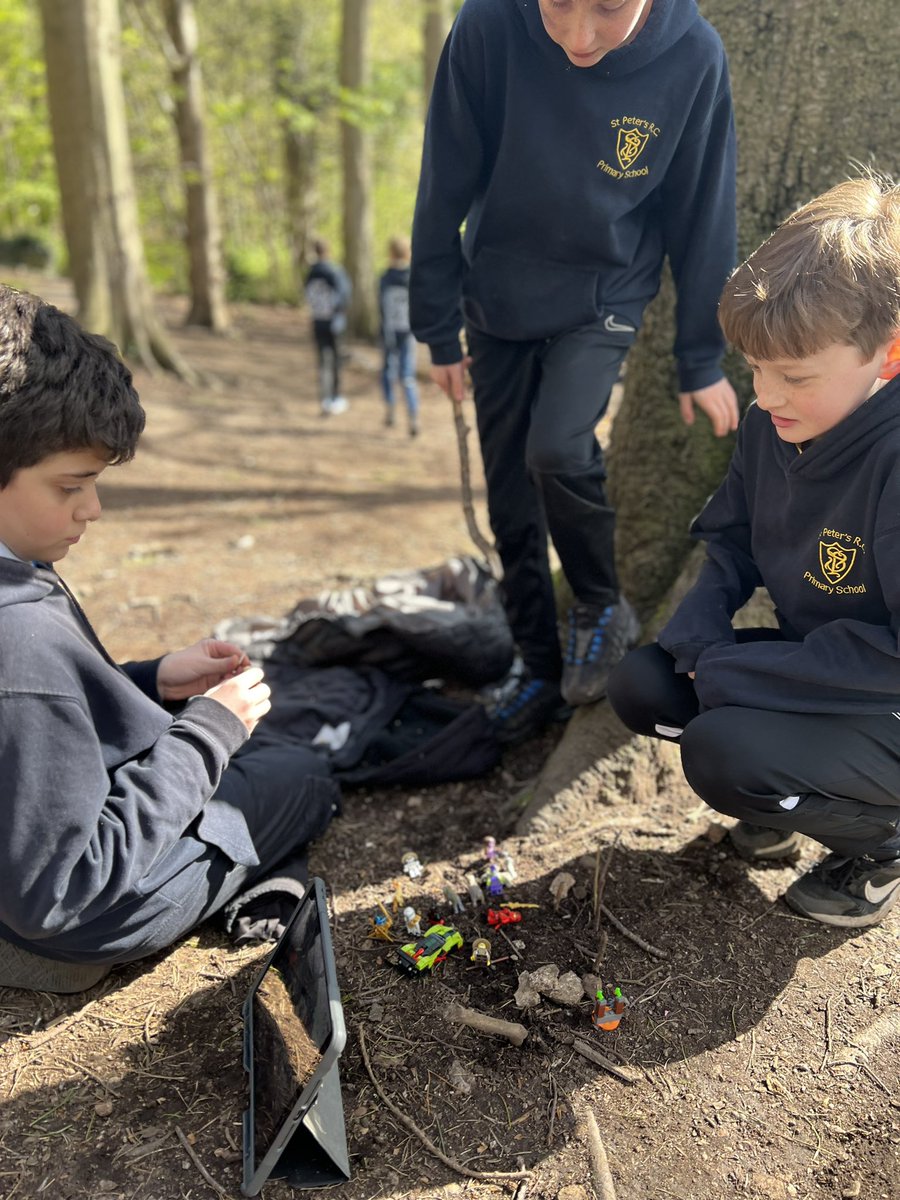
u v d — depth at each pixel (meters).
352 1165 1.60
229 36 18.56
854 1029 1.81
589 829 2.39
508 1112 1.69
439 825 2.52
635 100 2.06
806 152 2.67
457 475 7.08
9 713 1.50
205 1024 1.87
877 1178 1.55
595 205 2.19
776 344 1.55
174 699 2.24
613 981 1.94
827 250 1.51
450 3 13.80
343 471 7.13
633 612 2.73
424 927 2.11
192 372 10.12
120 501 6.02
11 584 1.55
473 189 2.33
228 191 22.55
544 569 2.77
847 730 1.73
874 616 1.78
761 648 1.80
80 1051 1.81
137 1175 1.58
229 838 1.97
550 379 2.40
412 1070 1.76
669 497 3.03
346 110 13.96
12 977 1.88
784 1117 1.66
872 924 2.03
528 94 2.09
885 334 1.54
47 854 1.53
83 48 8.56
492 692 3.13
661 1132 1.64
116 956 1.86
